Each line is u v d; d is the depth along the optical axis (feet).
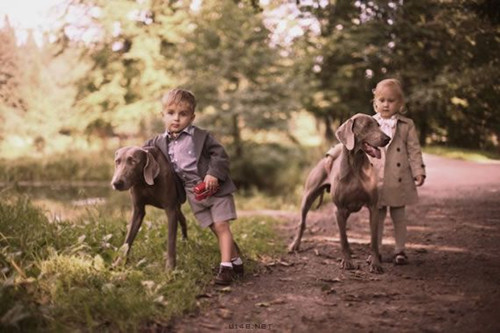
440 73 50.47
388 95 14.99
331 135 61.82
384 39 53.01
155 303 10.36
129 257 13.25
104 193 41.57
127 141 61.62
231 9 55.47
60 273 10.97
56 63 57.57
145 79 56.13
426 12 48.55
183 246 14.87
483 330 9.47
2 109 49.34
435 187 26.99
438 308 10.69
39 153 54.95
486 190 25.02
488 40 43.96
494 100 46.14
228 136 55.57
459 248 15.62
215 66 55.62
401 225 14.80
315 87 57.47
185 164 12.55
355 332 9.63
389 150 14.90
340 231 14.12
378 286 12.37
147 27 59.36
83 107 58.44
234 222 20.57
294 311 10.77
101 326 9.51
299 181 52.60
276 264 14.61
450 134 49.98
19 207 15.33
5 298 9.37
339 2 53.31
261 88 54.85
